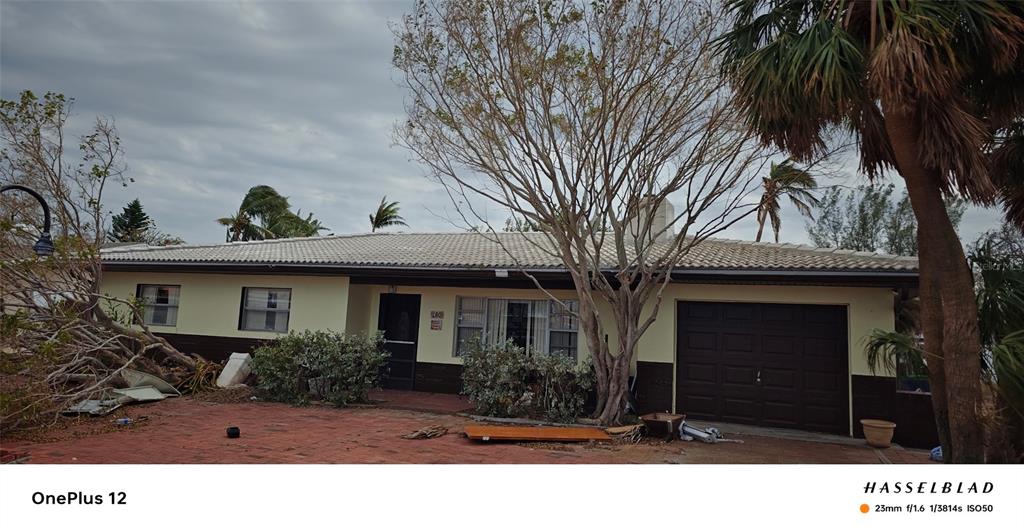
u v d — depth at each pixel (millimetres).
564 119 10102
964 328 5844
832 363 10664
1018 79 6172
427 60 10211
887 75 5309
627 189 10539
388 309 14391
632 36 9516
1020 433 5992
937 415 6203
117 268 15367
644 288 10445
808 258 11055
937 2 5641
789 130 6590
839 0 6086
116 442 7891
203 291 14961
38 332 9992
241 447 7855
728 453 8617
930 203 6000
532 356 11109
